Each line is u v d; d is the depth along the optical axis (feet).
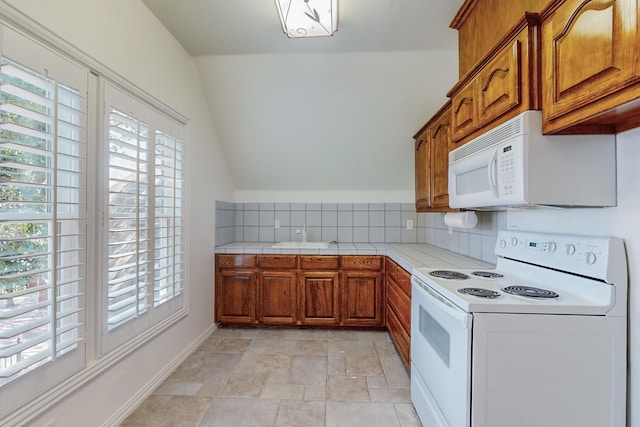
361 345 8.74
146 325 6.07
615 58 2.81
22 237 3.40
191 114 8.09
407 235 11.66
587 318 3.66
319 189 11.82
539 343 3.71
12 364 3.48
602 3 2.93
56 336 3.94
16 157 3.61
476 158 4.99
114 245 5.13
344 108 9.36
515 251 5.42
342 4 6.07
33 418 3.75
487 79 4.74
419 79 8.62
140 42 5.88
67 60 4.22
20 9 3.55
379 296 9.66
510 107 4.14
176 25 6.73
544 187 3.84
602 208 3.96
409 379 6.93
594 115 3.15
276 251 9.82
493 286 4.71
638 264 3.54
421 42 7.52
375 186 11.65
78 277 4.42
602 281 3.76
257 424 5.42
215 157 9.84
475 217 6.74
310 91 8.95
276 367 7.43
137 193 5.56
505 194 4.20
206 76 8.57
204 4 6.04
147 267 6.00
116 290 5.28
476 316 3.75
